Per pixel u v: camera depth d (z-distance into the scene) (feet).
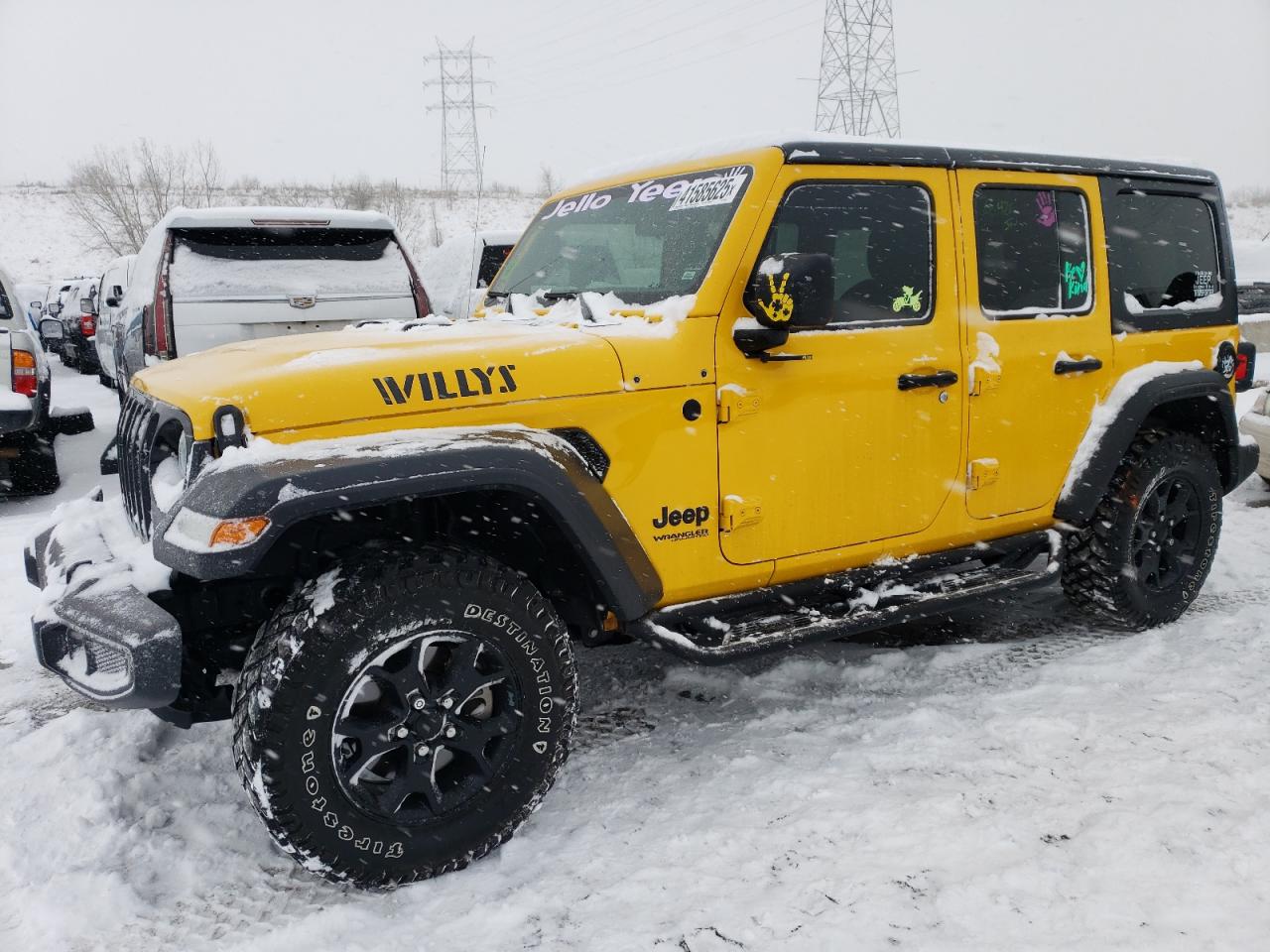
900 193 10.87
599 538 8.75
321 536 8.64
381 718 8.05
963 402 11.30
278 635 7.75
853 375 10.42
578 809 9.39
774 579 10.43
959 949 7.12
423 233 112.88
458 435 8.25
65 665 8.36
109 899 8.06
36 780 9.79
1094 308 12.59
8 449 22.49
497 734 8.52
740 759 10.17
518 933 7.60
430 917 7.87
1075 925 7.30
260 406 7.91
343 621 7.70
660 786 9.75
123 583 8.34
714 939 7.38
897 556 11.26
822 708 11.43
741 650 9.86
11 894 8.22
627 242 11.10
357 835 7.90
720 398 9.64
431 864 8.24
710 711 11.52
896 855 8.31
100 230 94.73
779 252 10.07
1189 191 13.83
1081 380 12.37
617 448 9.21
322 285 21.88
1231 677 11.58
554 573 9.57
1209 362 14.02
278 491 7.34
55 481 23.63
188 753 10.53
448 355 8.66
